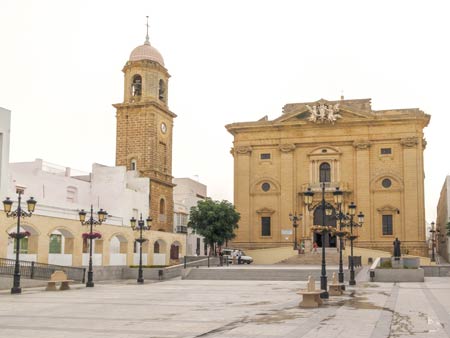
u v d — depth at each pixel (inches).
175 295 1068.5
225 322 651.5
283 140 2691.9
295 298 986.1
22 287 1279.5
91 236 1381.6
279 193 2667.3
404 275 1478.8
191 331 579.5
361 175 2561.5
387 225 2527.1
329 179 2623.0
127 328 603.5
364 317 693.9
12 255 1480.1
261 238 2672.2
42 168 2269.9
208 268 1771.7
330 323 639.1
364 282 1459.2
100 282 1556.3
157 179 2561.5
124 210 2347.4
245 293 1111.0
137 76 2635.3
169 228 2694.4
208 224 2498.8
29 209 1152.2
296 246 2426.2
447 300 928.3
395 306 829.8
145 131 2561.5
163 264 2165.4
